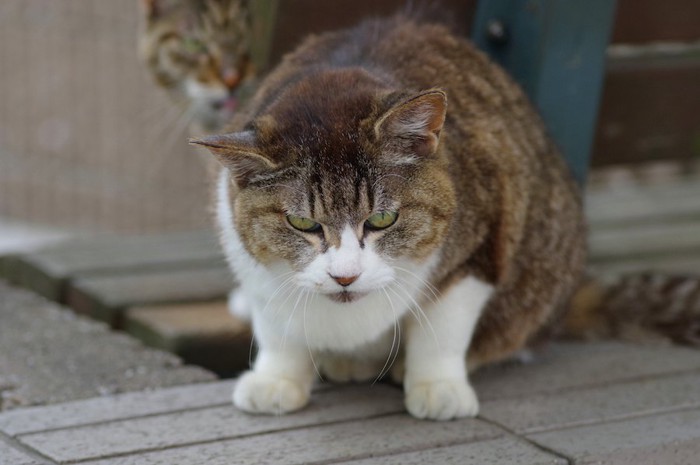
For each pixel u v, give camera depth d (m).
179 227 2.12
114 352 1.21
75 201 2.31
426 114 1.03
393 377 1.14
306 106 1.05
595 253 1.48
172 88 1.57
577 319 1.27
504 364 1.20
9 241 2.22
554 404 1.10
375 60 1.14
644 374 1.17
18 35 2.37
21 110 2.39
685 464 1.03
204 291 1.35
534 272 1.16
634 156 1.53
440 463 1.00
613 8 1.28
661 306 1.27
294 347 1.10
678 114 1.52
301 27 1.34
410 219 1.04
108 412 1.08
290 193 1.03
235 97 1.52
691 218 1.62
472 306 1.10
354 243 1.03
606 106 1.49
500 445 1.03
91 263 1.43
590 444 1.03
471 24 1.35
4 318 1.29
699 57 1.50
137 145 2.16
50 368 1.18
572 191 1.22
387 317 1.07
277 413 1.08
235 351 1.26
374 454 1.02
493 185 1.10
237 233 1.06
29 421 1.07
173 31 1.54
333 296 1.04
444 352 1.09
